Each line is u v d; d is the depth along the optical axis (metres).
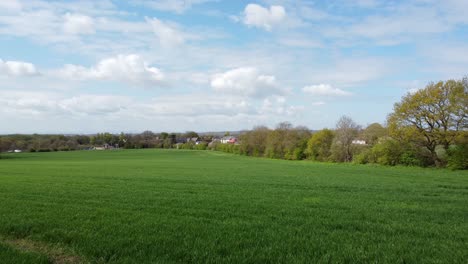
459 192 24.16
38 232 11.95
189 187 27.05
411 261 8.95
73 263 8.98
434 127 52.44
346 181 32.72
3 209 16.38
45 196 21.30
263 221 13.79
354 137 78.25
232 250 9.82
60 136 187.12
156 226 12.79
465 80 50.75
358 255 9.30
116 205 17.84
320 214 15.45
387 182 31.58
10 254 9.30
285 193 23.41
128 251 9.67
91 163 73.56
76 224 13.09
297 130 105.94
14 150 151.12
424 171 46.69
